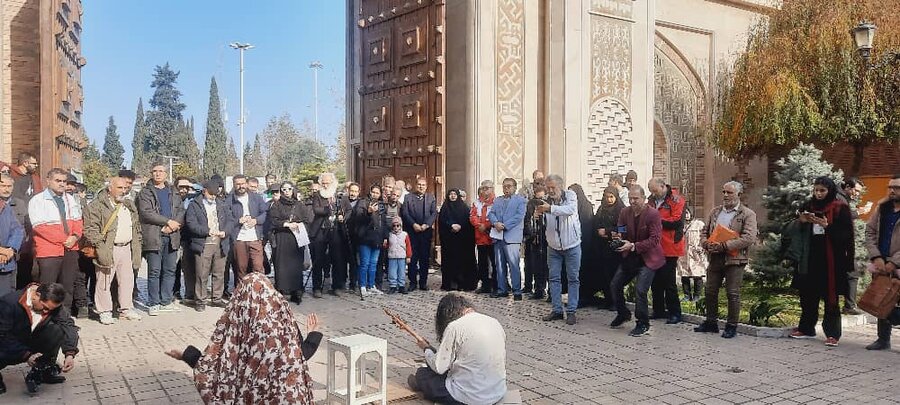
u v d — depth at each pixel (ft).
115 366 20.33
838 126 47.09
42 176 36.50
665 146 52.70
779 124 47.91
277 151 193.26
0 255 21.07
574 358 21.18
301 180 105.50
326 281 38.83
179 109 236.02
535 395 17.42
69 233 24.80
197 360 13.65
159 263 28.89
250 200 31.27
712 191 54.65
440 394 15.90
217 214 30.30
